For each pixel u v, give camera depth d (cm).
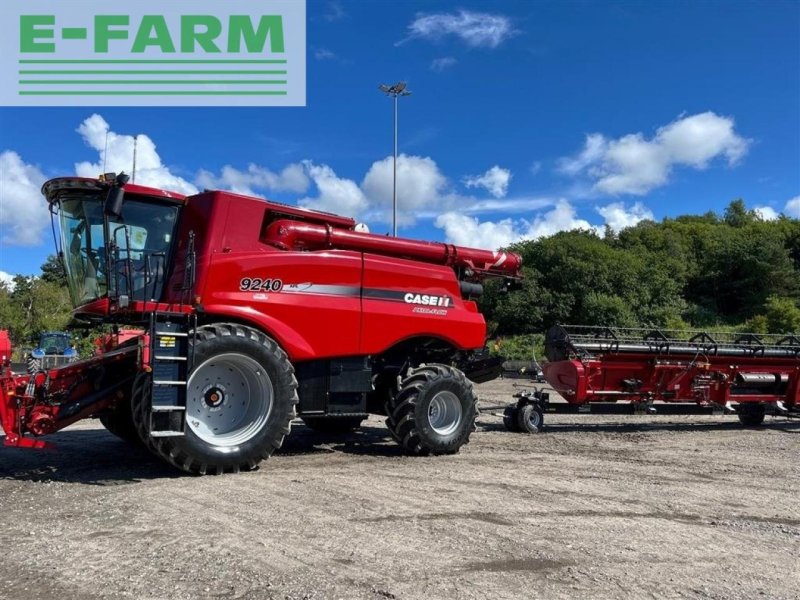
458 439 780
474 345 838
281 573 360
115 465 664
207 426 636
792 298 4409
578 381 984
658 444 912
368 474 644
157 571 360
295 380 663
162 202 675
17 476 609
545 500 552
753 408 1140
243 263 664
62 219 705
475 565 382
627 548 427
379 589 340
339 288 732
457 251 853
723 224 6825
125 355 640
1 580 347
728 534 470
